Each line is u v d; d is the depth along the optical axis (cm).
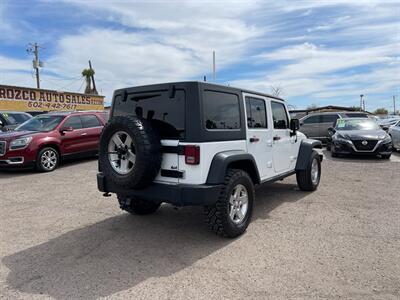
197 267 347
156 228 470
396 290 296
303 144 659
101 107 3372
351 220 487
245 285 309
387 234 429
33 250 397
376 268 338
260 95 515
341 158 1177
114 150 405
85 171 955
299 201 599
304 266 345
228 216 407
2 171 982
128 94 438
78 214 542
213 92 405
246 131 461
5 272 342
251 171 473
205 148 381
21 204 606
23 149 901
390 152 1126
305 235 430
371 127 1238
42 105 2675
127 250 394
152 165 379
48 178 856
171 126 392
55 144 977
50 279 326
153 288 306
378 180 773
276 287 304
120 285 313
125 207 441
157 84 407
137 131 374
